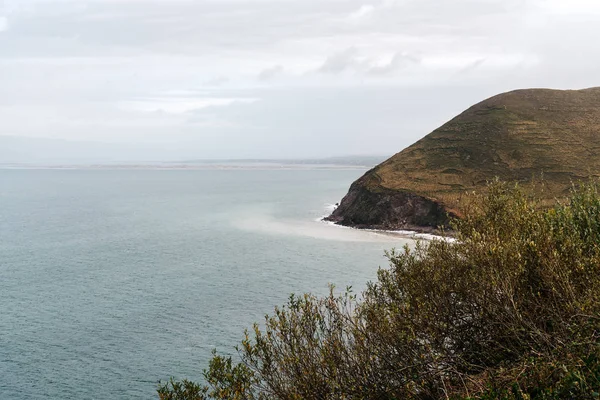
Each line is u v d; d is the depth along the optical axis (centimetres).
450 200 9362
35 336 4028
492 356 967
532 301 979
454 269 1100
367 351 956
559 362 811
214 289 5353
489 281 976
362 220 10056
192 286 5516
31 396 3039
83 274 6297
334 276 5725
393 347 976
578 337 842
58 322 4372
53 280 5988
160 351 3662
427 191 9969
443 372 948
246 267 6406
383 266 6141
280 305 4666
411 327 953
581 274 990
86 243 8912
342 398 891
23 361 3544
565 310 907
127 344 3819
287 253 7250
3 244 8956
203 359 3500
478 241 1111
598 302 875
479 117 13362
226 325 4178
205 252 7625
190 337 3928
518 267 977
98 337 3981
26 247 8606
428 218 9275
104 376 3294
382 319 1008
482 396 832
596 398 720
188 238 9138
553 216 1301
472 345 1011
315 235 8881
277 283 5512
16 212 15250
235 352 3556
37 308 4800
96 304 4900
